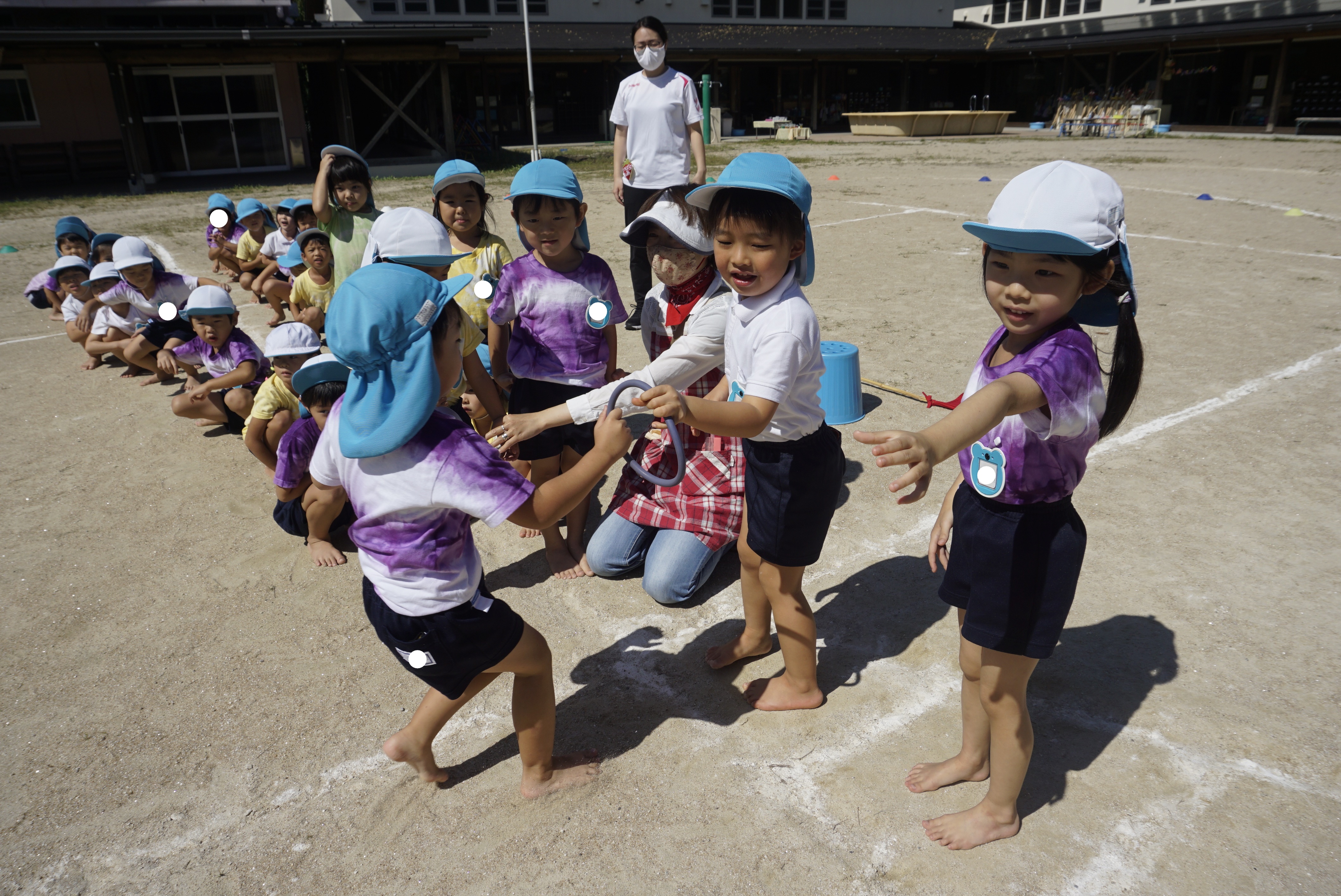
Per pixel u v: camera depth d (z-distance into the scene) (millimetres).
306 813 2492
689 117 6621
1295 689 2811
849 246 10602
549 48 28016
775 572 2646
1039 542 2037
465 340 3674
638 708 2879
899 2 36281
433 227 3729
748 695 2869
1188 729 2662
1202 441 4637
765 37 33000
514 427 2557
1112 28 33344
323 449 2188
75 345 7723
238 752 2738
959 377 5801
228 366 5352
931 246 10477
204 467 4977
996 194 14859
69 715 2928
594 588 3619
